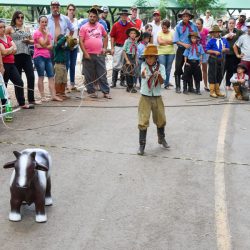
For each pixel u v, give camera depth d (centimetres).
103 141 767
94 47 1102
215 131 855
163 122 719
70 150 714
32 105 986
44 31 1022
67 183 583
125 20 1254
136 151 719
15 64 977
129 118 930
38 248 426
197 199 545
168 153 716
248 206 530
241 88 1160
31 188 462
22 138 769
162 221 486
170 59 1291
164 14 2661
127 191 564
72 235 452
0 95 873
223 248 434
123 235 454
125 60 1218
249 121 947
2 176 599
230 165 670
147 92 692
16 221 473
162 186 582
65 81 1089
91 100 1099
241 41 1248
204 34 1294
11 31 957
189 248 432
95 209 511
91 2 2602
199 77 1223
